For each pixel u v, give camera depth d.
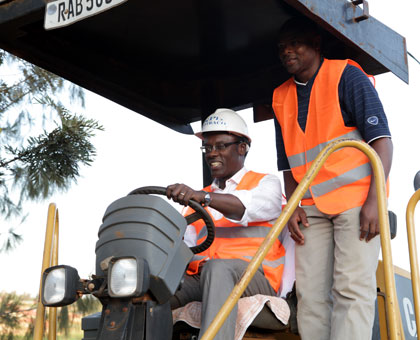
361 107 2.95
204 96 4.28
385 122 2.92
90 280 2.49
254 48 4.06
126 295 2.28
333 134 3.02
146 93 4.29
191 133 4.65
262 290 3.05
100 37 3.93
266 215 3.21
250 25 3.79
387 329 3.30
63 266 2.49
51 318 2.99
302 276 3.01
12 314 5.64
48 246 3.03
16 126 5.70
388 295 2.42
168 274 2.43
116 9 3.59
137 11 3.63
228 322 2.65
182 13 3.65
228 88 4.33
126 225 2.46
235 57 4.17
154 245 2.42
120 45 4.02
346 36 3.23
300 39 3.18
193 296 3.10
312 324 2.95
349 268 2.81
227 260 2.84
